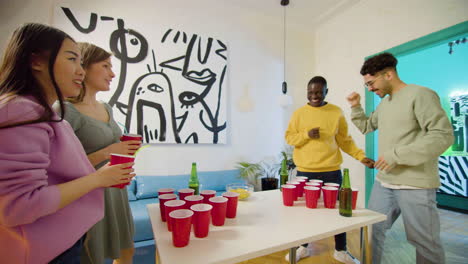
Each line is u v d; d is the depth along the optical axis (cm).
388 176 129
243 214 99
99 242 92
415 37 218
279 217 95
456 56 339
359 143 272
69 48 61
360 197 270
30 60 55
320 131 161
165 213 91
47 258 56
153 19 249
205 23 273
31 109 51
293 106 327
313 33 346
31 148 50
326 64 326
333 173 159
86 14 223
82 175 65
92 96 103
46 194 51
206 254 65
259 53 306
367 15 266
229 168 282
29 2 207
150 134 243
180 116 255
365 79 138
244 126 293
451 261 179
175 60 255
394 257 184
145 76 242
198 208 80
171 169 252
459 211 311
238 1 282
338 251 173
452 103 344
